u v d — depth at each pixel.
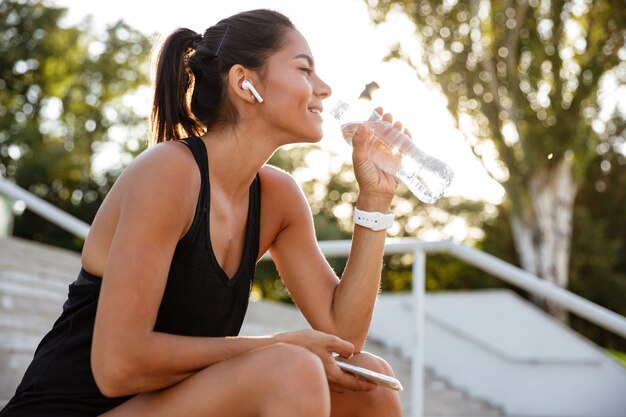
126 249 1.35
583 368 6.46
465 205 19.23
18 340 3.49
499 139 12.52
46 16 19.81
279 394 1.28
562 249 12.80
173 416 1.34
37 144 19.48
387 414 1.58
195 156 1.46
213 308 1.49
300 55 1.57
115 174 19.05
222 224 1.52
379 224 1.74
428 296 6.96
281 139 1.57
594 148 12.64
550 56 12.44
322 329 1.74
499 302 6.70
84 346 1.45
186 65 1.62
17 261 5.25
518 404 6.54
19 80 19.92
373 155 1.77
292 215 1.76
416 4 12.24
